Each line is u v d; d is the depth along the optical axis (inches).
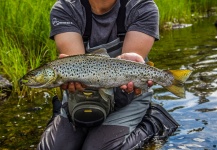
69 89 72.0
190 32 219.8
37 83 70.1
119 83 71.2
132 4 82.7
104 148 77.7
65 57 70.5
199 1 322.7
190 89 111.2
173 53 161.8
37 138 87.9
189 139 83.2
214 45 174.7
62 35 82.4
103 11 82.7
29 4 160.6
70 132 80.9
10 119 98.5
